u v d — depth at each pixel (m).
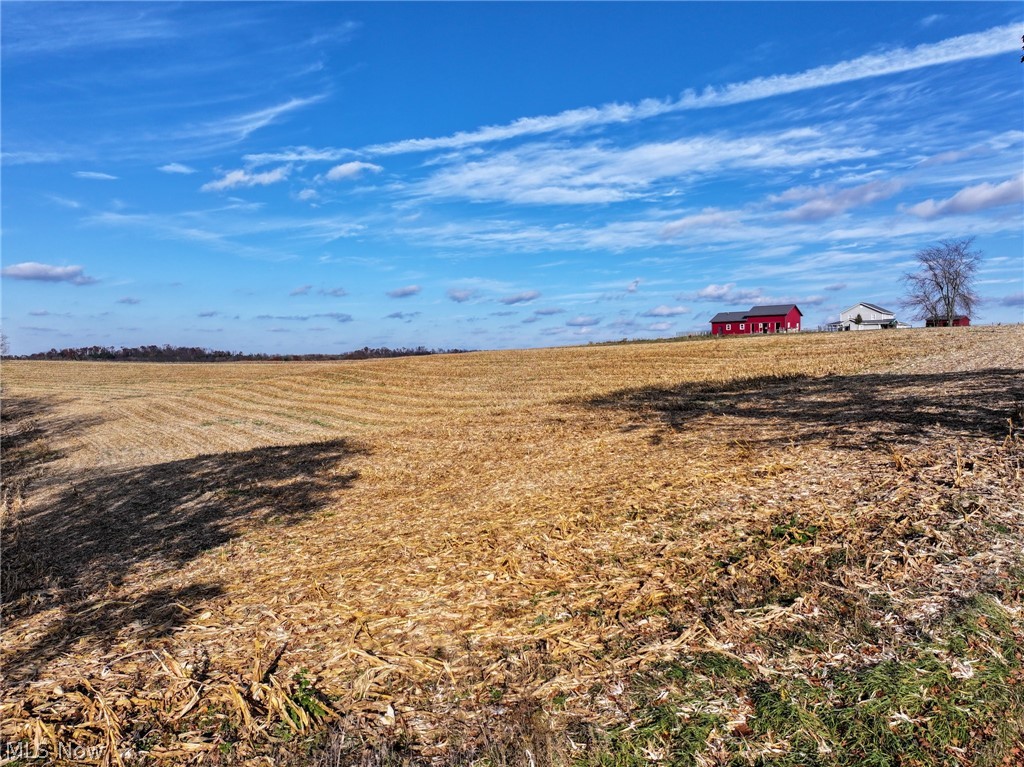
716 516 6.89
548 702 3.90
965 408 10.82
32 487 17.27
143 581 7.84
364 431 23.28
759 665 3.99
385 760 3.48
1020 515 5.71
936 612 4.31
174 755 3.81
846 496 6.87
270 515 10.58
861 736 3.24
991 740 3.12
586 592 5.51
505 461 12.74
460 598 5.76
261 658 5.02
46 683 5.02
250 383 41.78
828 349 29.41
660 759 3.25
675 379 25.36
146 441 26.03
